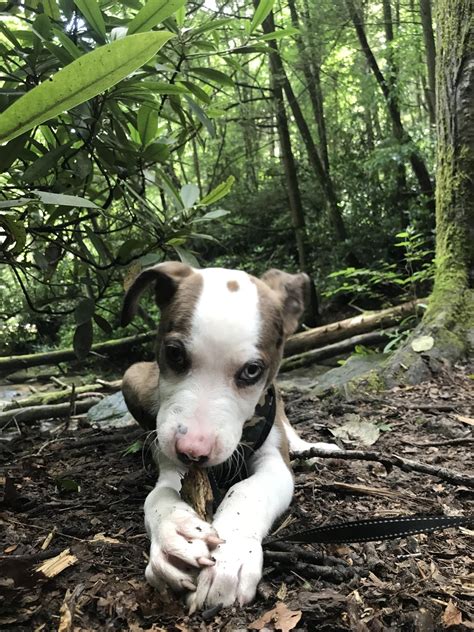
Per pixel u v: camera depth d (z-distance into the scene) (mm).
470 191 1061
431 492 478
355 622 296
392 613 308
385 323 1283
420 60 2096
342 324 1302
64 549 377
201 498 359
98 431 742
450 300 1007
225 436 360
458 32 1063
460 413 716
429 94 2100
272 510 379
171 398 384
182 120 639
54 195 333
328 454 505
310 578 341
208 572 312
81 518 434
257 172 2775
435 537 396
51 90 248
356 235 2182
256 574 320
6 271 1319
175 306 411
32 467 559
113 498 476
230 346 383
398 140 2125
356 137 2496
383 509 443
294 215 2260
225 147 2680
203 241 2488
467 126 1059
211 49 638
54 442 680
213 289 412
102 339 1634
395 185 2230
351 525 347
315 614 302
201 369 385
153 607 309
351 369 967
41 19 451
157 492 388
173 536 326
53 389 1342
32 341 1658
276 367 441
